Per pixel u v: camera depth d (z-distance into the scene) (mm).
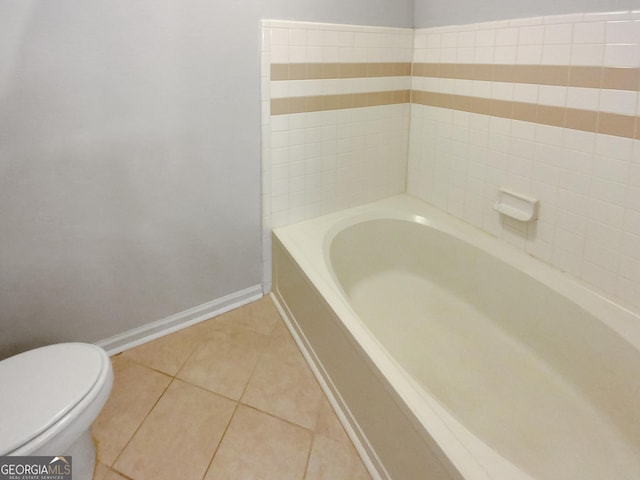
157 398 1565
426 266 2092
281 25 1718
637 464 1236
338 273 1978
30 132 1362
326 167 2057
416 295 2031
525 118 1608
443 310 1923
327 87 1924
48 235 1491
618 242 1390
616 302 1410
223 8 1583
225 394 1589
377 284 2107
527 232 1702
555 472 1221
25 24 1268
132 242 1679
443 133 2031
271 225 2014
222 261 1953
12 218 1411
